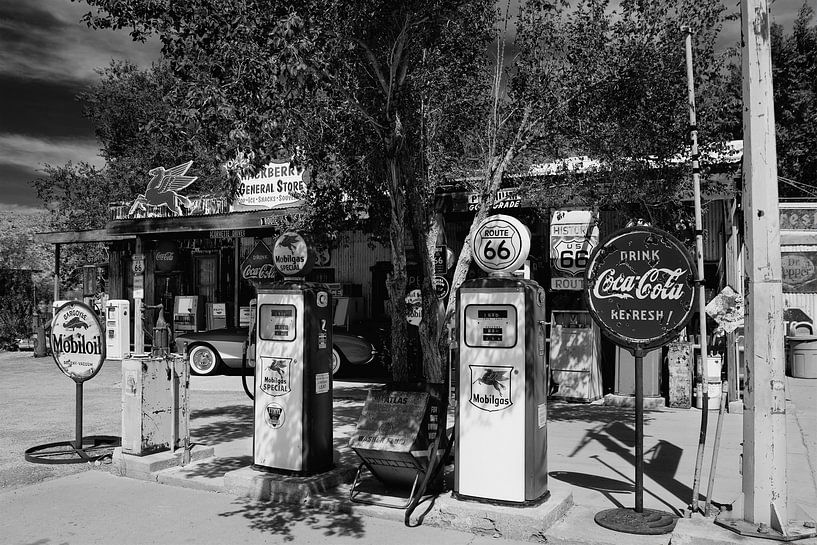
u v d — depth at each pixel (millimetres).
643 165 8961
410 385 6117
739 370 12133
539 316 5656
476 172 9227
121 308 19422
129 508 6168
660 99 8750
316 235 9461
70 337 8047
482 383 5602
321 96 7824
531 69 8656
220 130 5645
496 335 5578
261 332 6781
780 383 5008
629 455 7938
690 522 5230
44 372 17156
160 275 21234
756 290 5078
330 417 6789
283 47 5711
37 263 33219
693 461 7629
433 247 8258
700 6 8430
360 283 17844
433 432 5965
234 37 5770
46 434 9492
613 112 8781
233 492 6535
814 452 8016
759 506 5004
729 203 13086
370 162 8656
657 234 5367
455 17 8000
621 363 11758
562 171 9469
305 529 5578
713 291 13742
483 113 8883
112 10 6160
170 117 5840
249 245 20172
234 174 5902
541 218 11797
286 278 6762
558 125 8742
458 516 5504
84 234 20203
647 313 5410
